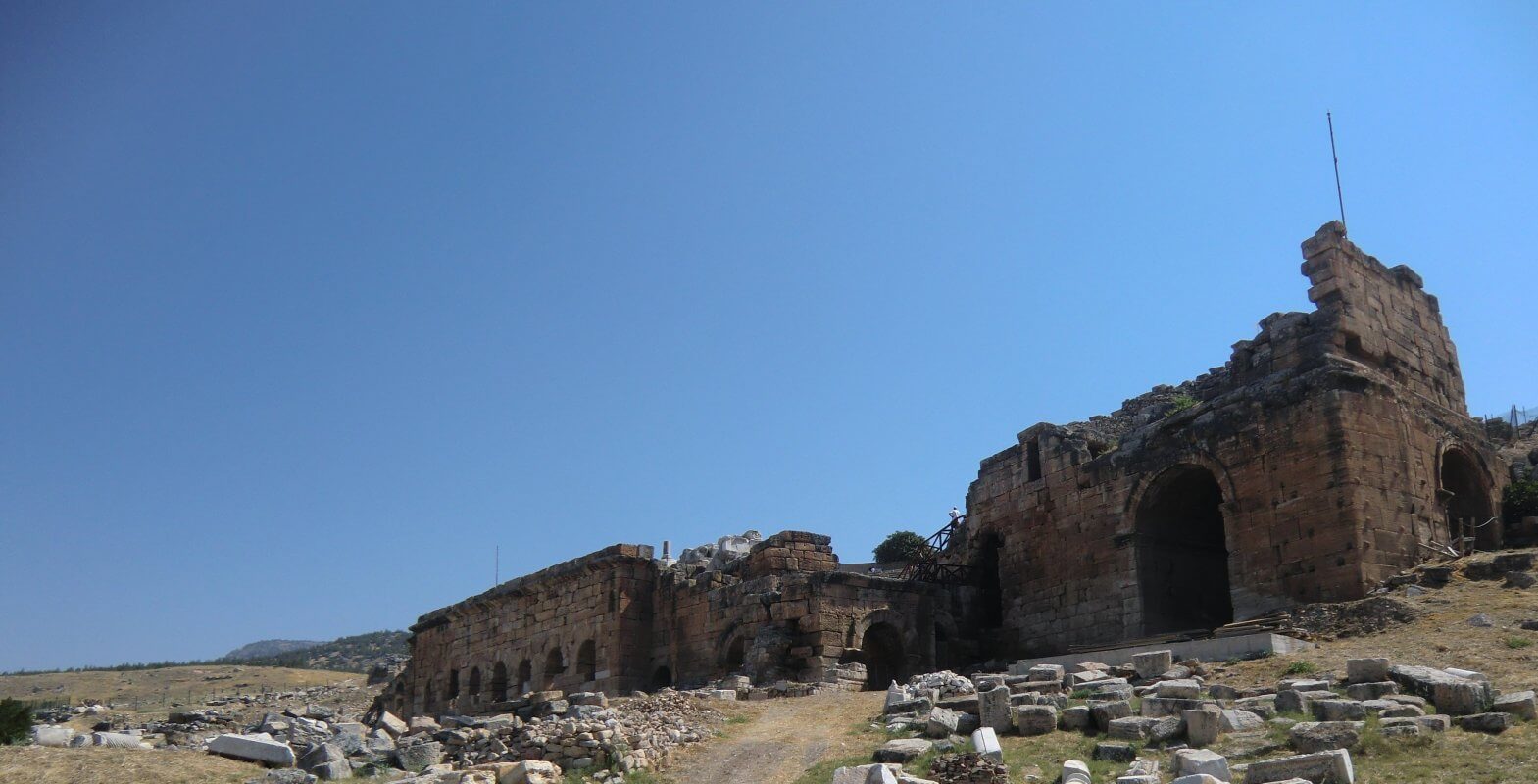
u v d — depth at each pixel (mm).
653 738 28891
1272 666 30891
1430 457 41531
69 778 24094
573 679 59156
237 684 119812
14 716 30547
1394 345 43531
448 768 27562
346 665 169875
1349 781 19625
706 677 52375
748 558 54594
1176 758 21375
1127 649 39094
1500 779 19203
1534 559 34906
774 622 48594
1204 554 47156
